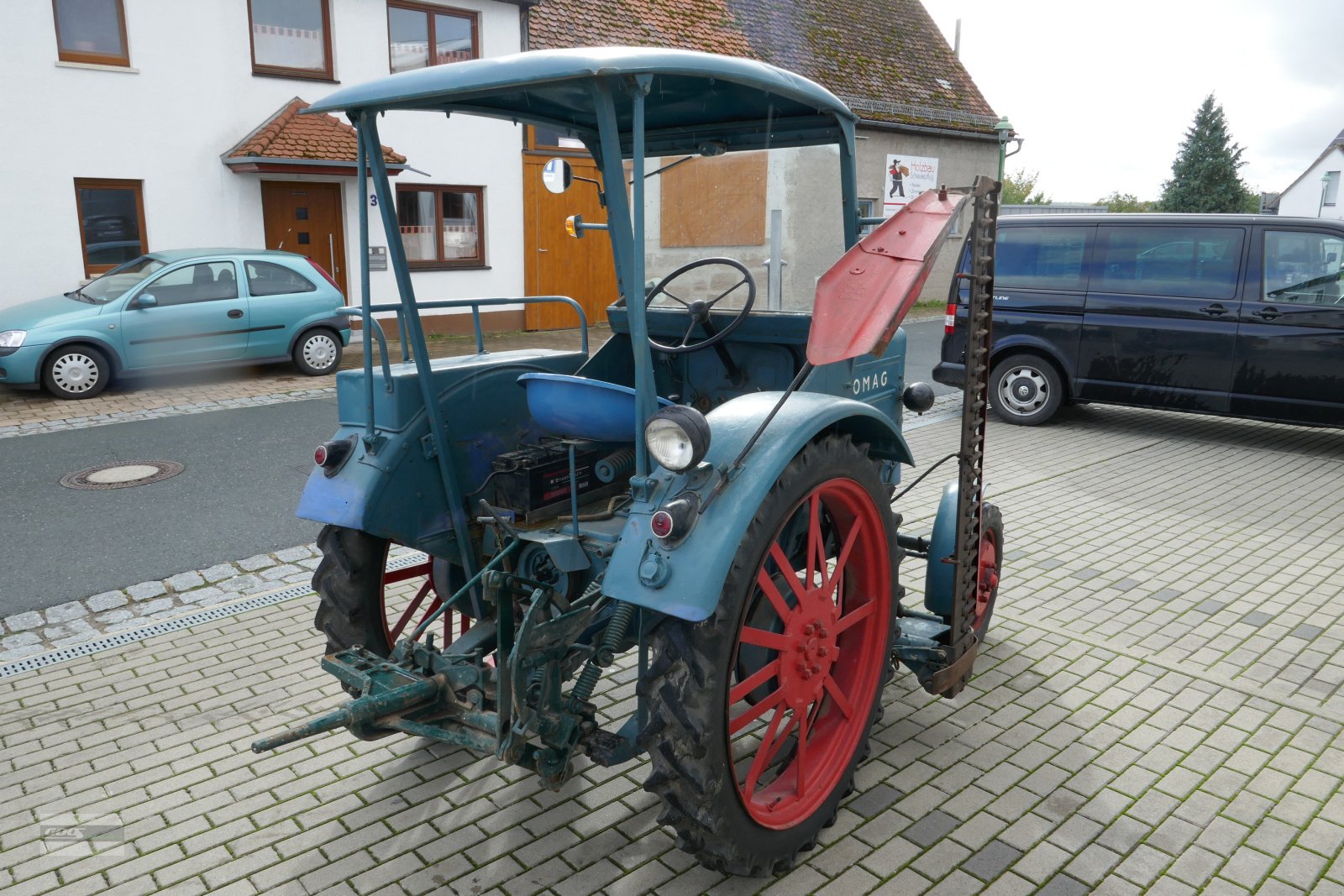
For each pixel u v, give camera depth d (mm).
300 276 11336
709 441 2297
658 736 2369
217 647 4270
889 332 2340
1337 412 7531
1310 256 7594
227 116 12883
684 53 2525
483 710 2621
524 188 15555
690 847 2504
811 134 3504
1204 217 8070
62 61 11516
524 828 2938
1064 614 4586
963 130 21641
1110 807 3008
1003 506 6430
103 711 3686
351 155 13102
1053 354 8812
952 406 10102
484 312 15586
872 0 23359
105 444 8047
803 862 2754
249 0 12883
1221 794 3080
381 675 2654
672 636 2369
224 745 3432
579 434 2732
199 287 10578
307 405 9758
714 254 3689
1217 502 6520
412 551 5645
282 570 5262
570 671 2746
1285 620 4504
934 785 3139
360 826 2949
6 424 8742
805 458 2568
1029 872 2697
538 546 3113
